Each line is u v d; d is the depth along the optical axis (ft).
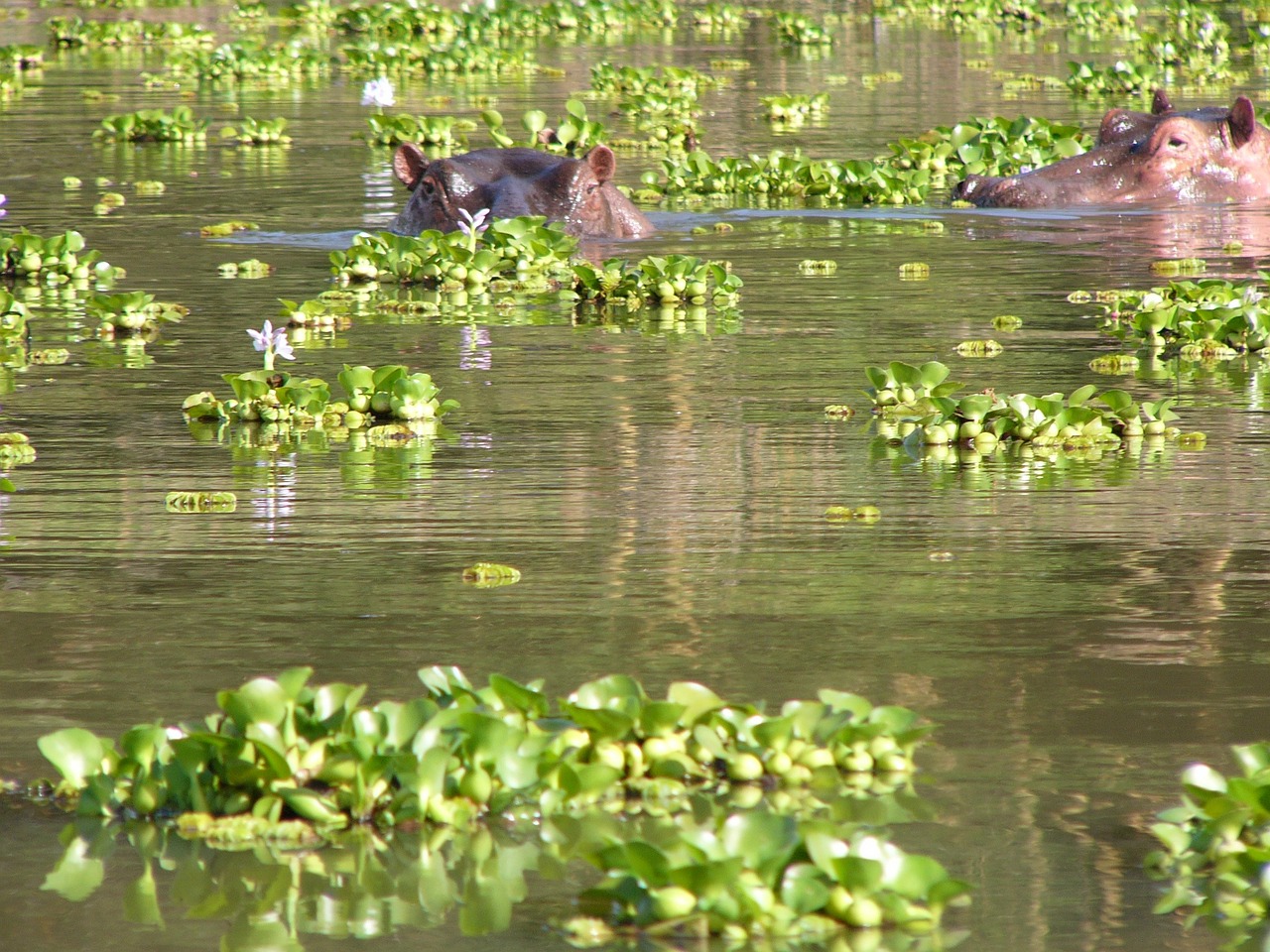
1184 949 19.04
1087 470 38.99
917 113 113.29
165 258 68.69
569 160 72.59
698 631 28.50
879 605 29.78
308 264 67.46
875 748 23.66
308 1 184.34
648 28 180.34
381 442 41.47
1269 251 68.44
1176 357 51.31
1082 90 123.24
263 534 33.99
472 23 168.96
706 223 77.66
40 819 22.29
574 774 22.27
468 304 60.18
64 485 37.60
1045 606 29.68
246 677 26.37
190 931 19.58
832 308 58.59
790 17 167.02
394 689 25.79
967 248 70.74
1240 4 187.62
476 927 19.60
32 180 88.53
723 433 42.11
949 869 20.81
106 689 25.94
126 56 155.43
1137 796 22.56
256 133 102.53
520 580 31.12
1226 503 36.04
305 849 21.50
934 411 44.21
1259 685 26.07
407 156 72.59
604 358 50.78
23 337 54.24
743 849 19.86
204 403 44.19
